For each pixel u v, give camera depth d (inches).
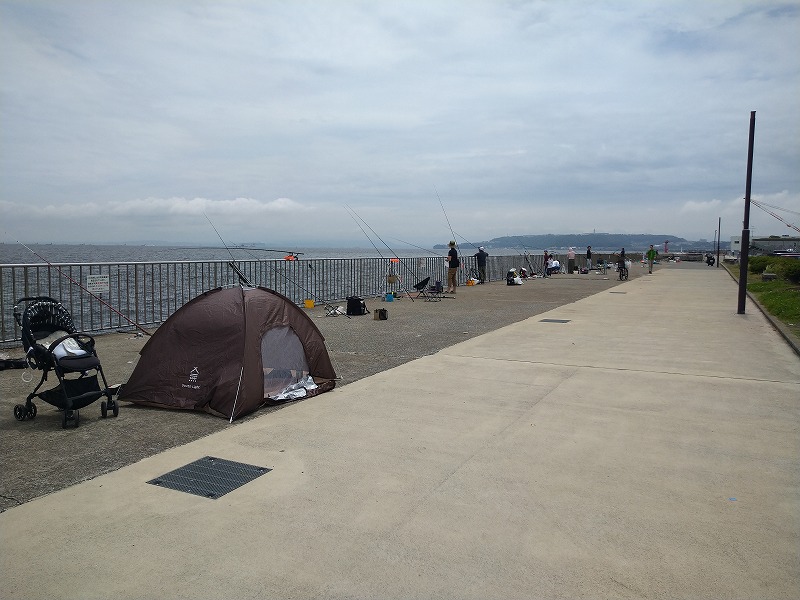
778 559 136.2
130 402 267.6
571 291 900.0
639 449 207.6
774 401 269.3
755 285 949.8
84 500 166.2
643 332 473.1
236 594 122.6
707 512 159.6
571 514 158.2
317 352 296.0
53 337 243.6
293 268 625.9
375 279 768.3
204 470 188.4
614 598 121.4
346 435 222.2
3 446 210.1
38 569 131.4
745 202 589.9
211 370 256.8
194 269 538.3
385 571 131.1
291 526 151.4
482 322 534.6
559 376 316.8
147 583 126.3
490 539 145.0
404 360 360.2
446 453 203.0
